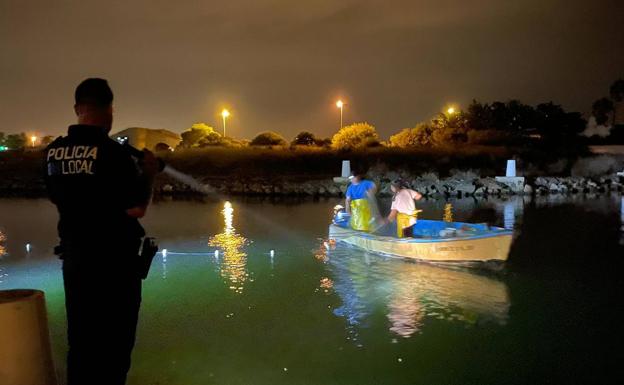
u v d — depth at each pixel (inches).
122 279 136.4
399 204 439.5
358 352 234.7
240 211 776.9
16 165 1370.6
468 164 1301.7
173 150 1542.8
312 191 1035.9
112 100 143.1
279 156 1401.3
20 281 372.2
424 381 206.5
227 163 1362.0
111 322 136.3
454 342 246.2
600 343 244.4
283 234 553.9
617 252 445.7
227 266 403.2
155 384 203.9
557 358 227.6
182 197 1010.7
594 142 1624.0
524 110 1793.8
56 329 267.3
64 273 137.3
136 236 140.9
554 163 1321.4
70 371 137.8
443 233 414.3
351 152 1411.2
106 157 133.3
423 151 1412.4
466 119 1749.5
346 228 472.7
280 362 224.1
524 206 822.5
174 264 411.2
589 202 866.8
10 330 143.3
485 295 319.3
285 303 306.2
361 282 351.3
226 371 215.6
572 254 438.3
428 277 361.4
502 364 221.6
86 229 134.0
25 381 145.3
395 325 268.5
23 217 725.3
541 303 303.1
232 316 284.2
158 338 251.6
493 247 379.6
